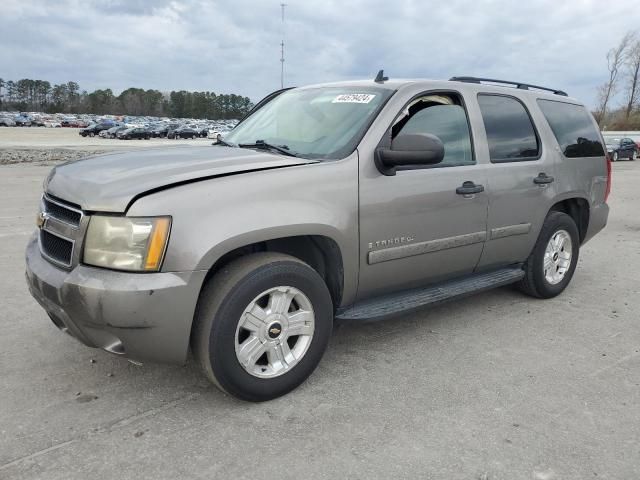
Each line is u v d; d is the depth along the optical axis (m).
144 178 2.83
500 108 4.43
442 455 2.61
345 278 3.36
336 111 3.76
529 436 2.78
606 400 3.18
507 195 4.25
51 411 2.93
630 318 4.59
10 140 45.16
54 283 2.77
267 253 3.05
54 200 3.04
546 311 4.73
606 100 60.88
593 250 7.38
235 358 2.88
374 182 3.38
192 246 2.68
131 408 2.98
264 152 3.48
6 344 3.77
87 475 2.41
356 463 2.54
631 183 17.75
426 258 3.76
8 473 2.41
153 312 2.63
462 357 3.73
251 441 2.70
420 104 3.79
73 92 159.50
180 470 2.46
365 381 3.35
